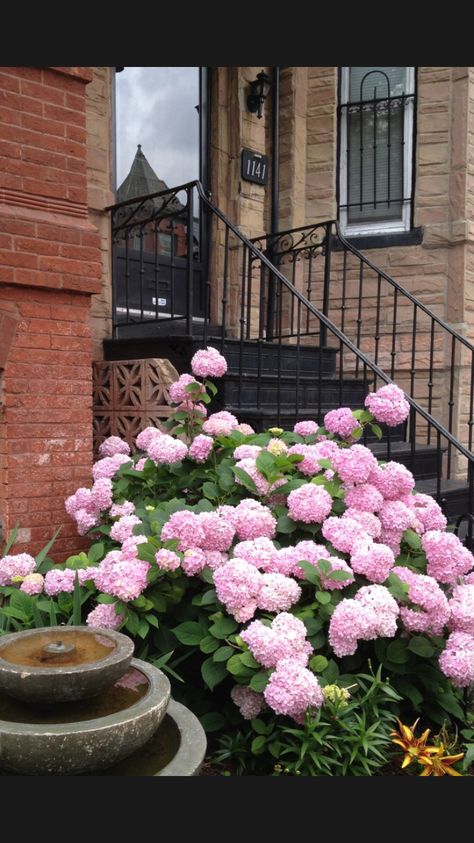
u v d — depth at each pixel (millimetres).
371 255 6387
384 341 6344
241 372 4242
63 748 1440
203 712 2445
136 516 2814
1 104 3090
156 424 3918
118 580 2211
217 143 6098
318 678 2148
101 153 4746
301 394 4969
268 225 6500
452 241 6043
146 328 5648
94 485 3092
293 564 2385
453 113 6020
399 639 2412
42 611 2576
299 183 6547
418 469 5047
